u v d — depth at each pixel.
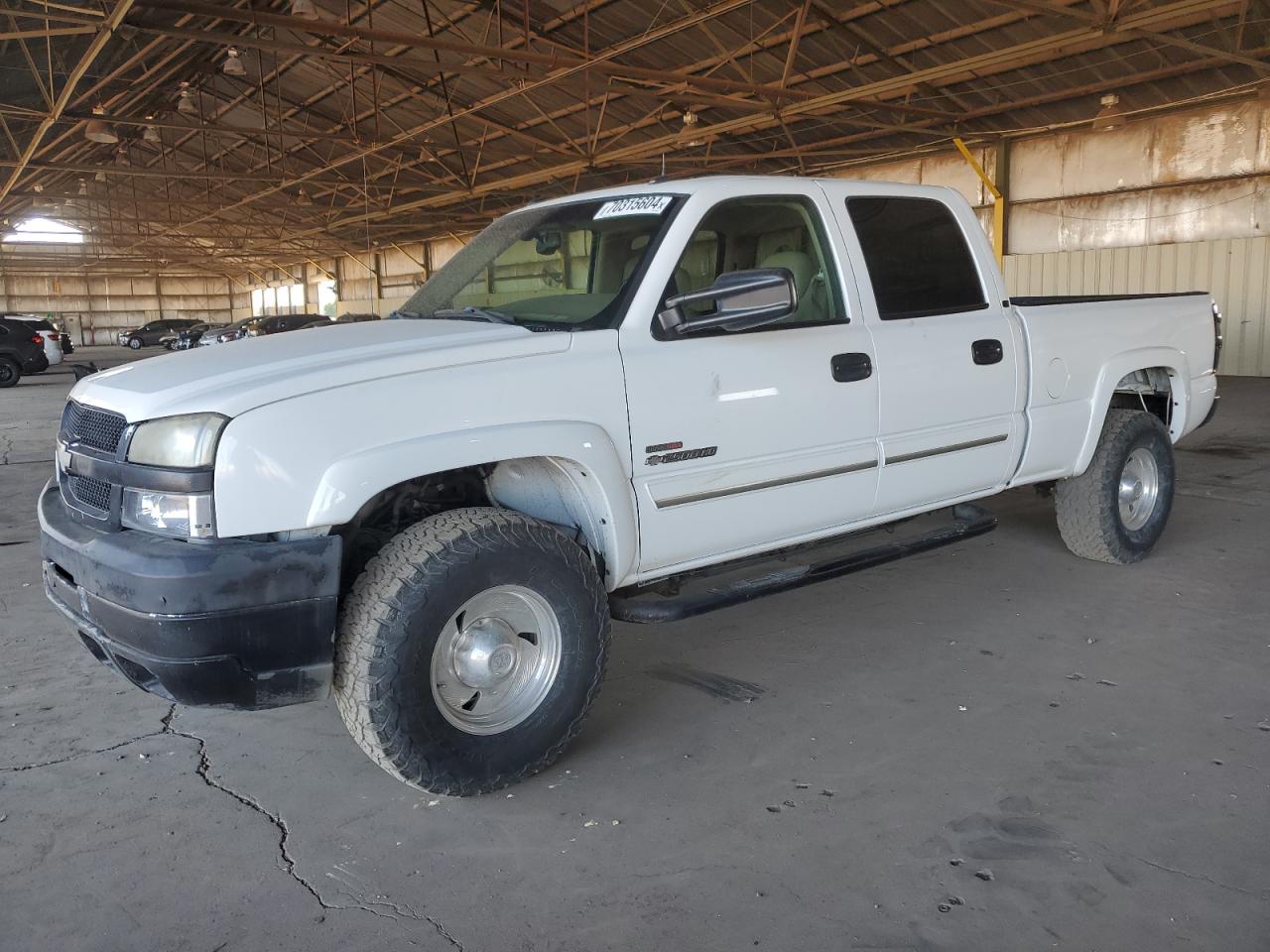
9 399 18.41
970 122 19.53
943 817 2.70
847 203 3.72
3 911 2.37
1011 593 4.70
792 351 3.42
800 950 2.17
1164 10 11.96
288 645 2.53
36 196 32.06
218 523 2.46
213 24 19.72
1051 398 4.37
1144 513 5.13
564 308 3.33
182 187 39.53
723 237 3.39
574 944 2.21
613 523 3.00
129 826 2.77
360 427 2.58
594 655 3.00
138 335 49.06
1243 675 3.64
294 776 3.08
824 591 4.82
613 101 21.81
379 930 2.28
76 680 3.92
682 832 2.68
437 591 2.66
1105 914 2.25
